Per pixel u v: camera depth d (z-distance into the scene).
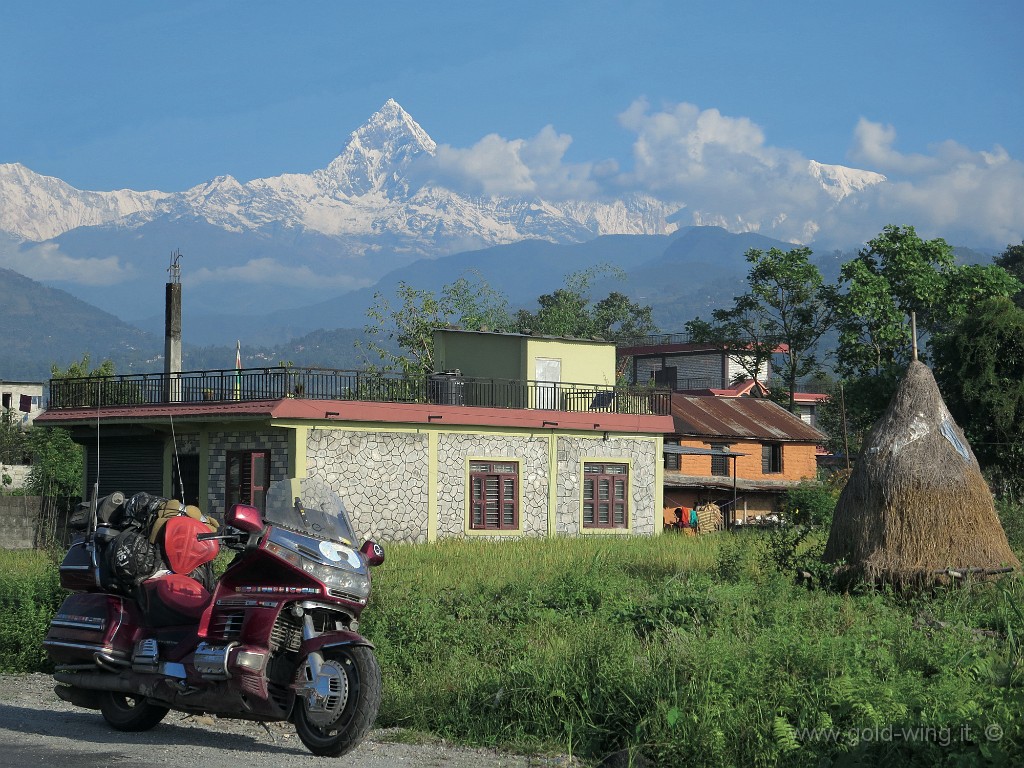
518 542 32.78
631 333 104.44
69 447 50.97
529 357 38.91
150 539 10.02
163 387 34.66
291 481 9.46
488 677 10.85
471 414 34.94
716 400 53.56
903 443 17.89
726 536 32.91
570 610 14.79
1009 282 57.31
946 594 16.11
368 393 33.34
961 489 17.48
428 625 13.12
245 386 32.66
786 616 13.12
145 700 9.97
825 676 9.37
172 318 39.78
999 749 7.58
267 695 8.97
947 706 8.37
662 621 13.28
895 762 7.82
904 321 57.22
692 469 48.09
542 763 8.84
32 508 35.81
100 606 10.04
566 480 37.44
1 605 15.74
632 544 30.58
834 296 60.16
